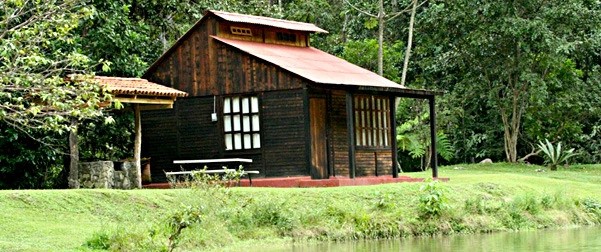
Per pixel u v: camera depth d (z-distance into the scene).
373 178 28.69
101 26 30.53
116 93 25.27
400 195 24.64
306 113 27.55
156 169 29.83
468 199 25.02
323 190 24.39
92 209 20.50
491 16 41.47
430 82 46.50
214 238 19.86
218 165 28.81
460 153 48.03
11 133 27.83
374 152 30.67
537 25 40.06
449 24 43.19
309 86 27.67
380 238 22.14
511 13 41.06
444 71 45.53
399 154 46.75
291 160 27.81
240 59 28.64
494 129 46.38
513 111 43.16
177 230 18.14
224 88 28.84
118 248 17.64
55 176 31.59
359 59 42.50
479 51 42.72
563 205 26.45
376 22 42.44
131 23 33.16
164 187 28.44
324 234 21.73
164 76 29.83
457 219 23.55
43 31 19.14
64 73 28.22
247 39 30.22
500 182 28.98
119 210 20.80
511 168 40.25
